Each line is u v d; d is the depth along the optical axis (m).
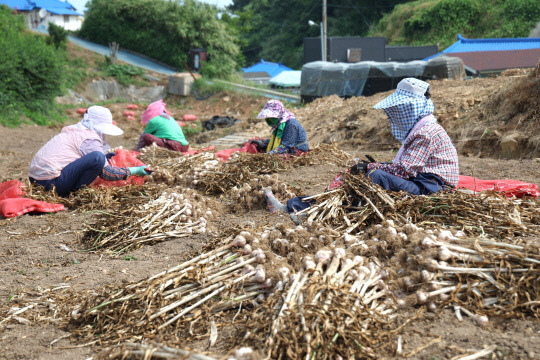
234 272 3.37
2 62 19.33
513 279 3.04
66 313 3.54
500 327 2.85
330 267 3.24
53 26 31.59
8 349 3.15
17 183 6.70
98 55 33.34
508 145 8.59
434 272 3.19
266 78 40.62
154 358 2.66
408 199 4.34
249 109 24.92
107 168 6.66
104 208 6.12
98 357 2.85
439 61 18.95
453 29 42.22
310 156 8.02
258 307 3.06
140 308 3.20
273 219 5.26
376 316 2.96
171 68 35.16
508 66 25.50
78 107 25.69
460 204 4.21
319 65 20.45
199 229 5.10
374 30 50.50
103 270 4.27
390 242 3.58
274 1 64.62
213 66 32.47
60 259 4.67
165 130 9.44
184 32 33.75
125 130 19.44
